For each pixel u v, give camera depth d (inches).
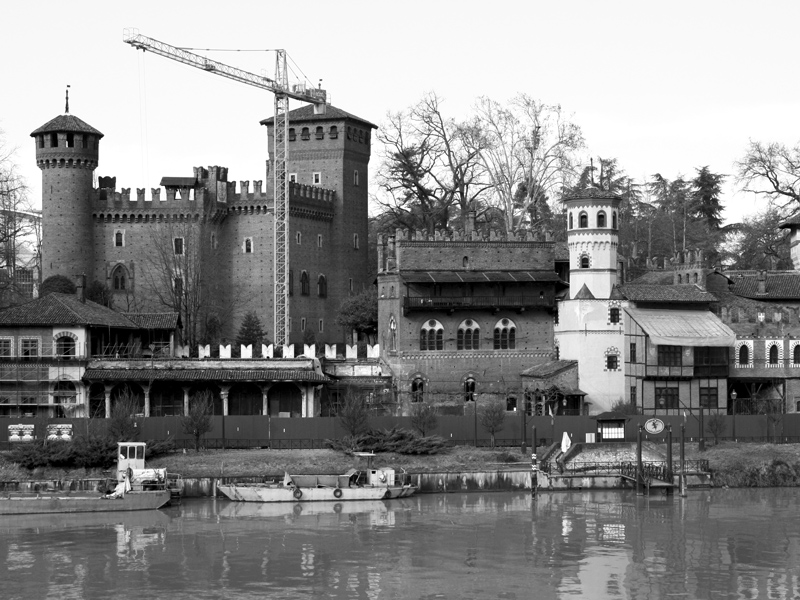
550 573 5064.0
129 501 6146.7
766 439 7234.3
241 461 6688.0
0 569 5123.0
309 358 7790.4
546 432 7096.5
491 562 5206.7
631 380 7859.3
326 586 4899.1
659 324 7810.0
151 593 4820.4
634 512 6092.5
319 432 6993.1
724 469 6776.6
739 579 5002.5
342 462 6727.4
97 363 7618.1
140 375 7564.0
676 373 7775.6
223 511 6146.7
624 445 6968.5
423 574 5049.2
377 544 5477.4
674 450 6993.1
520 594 4810.5
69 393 7534.5
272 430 6978.4
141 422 6899.6
